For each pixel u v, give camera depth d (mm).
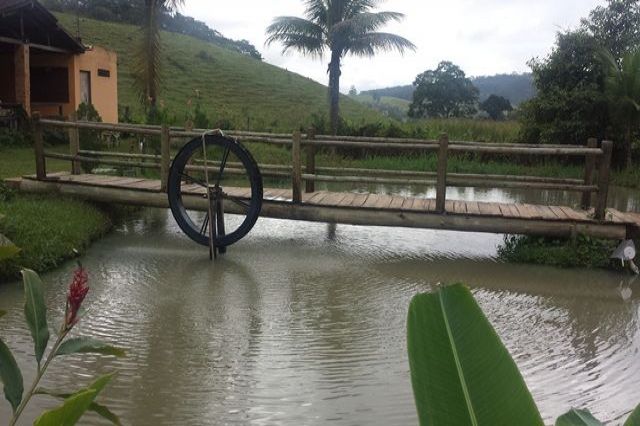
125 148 15414
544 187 7574
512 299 6008
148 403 3783
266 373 4223
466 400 1368
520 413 1348
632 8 17906
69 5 46094
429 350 1415
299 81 41719
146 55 16016
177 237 8227
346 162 15625
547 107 16594
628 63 15422
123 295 5816
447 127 20766
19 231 6594
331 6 19266
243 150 7273
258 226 9148
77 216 7828
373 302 5793
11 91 17375
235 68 39656
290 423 3580
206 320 5219
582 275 6816
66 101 17906
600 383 4199
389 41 19109
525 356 4641
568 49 16984
